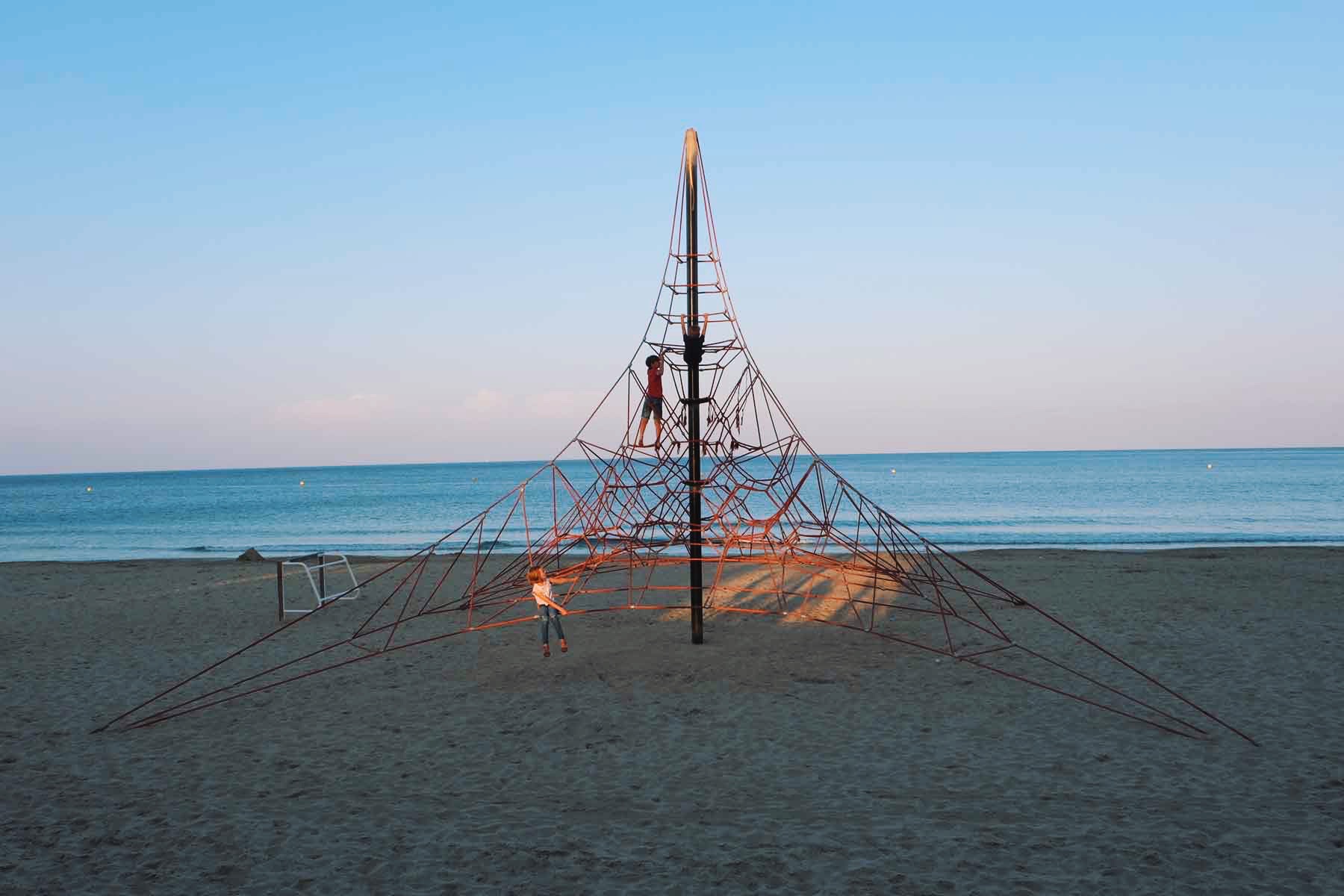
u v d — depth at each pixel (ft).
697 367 42.19
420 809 23.95
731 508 49.52
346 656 43.62
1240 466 436.76
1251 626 47.50
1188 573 69.92
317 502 262.67
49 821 23.35
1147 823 22.18
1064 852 20.47
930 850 20.65
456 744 29.60
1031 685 36.19
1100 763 26.96
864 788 24.99
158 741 30.66
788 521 45.73
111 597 64.59
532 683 36.99
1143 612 52.37
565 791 25.12
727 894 18.62
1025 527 140.46
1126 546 109.09
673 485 56.54
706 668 38.55
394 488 360.48
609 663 39.50
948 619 50.98
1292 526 135.74
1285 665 38.99
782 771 26.50
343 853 21.04
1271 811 22.88
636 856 20.58
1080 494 228.02
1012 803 23.73
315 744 29.94
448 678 38.58
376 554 115.96
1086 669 38.91
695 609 43.19
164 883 19.54
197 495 327.67
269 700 35.70
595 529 45.50
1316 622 48.32
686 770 26.73
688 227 41.86
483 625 50.55
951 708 33.09
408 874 19.86
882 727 30.89
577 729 30.96
